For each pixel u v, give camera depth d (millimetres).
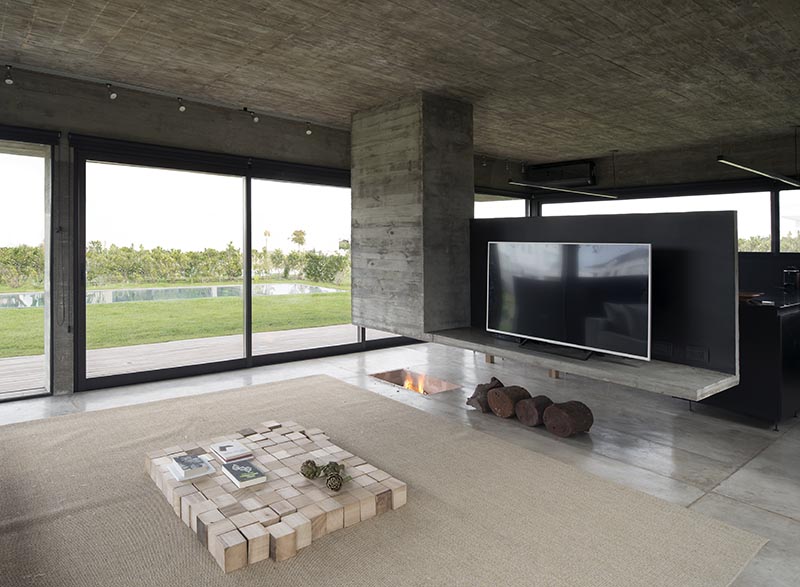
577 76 4918
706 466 3389
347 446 3654
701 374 3707
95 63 4617
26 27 3891
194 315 14375
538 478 3143
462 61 4559
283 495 2584
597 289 4145
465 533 2488
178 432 3906
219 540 2195
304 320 14078
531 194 10016
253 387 5258
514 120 6512
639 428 4141
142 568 2191
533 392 5156
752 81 5035
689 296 3922
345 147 7012
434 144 5457
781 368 4004
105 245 9953
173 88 5309
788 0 3430
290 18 3752
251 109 6027
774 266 5500
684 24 3803
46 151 5066
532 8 3574
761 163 7430
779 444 3781
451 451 3576
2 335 10203
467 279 5754
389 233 5758
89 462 3330
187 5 3547
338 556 2283
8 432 3896
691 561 2268
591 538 2455
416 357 6902
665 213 4062
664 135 7277
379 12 3652
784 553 2367
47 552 2314
